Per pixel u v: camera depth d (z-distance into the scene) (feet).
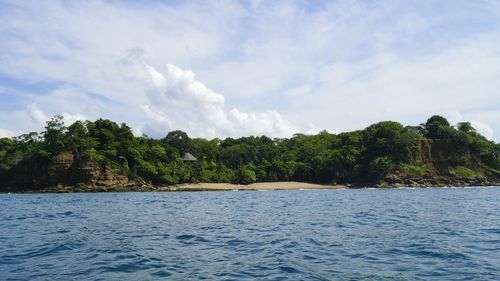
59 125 425.28
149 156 476.95
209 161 574.15
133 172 433.07
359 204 170.40
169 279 41.65
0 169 412.57
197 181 480.23
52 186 400.06
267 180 520.83
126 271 45.27
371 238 69.77
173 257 53.52
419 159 519.19
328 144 597.93
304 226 88.84
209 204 183.42
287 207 156.15
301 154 579.07
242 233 78.23
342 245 62.59
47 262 49.88
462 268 46.11
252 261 50.83
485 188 433.07
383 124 550.77
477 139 550.77
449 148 537.24
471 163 531.91
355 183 496.23
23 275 43.29
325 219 104.22
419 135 546.67
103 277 42.52
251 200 219.82
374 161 488.02
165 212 134.21
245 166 531.50
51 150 413.39
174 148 539.29
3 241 66.80
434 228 83.20
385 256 53.42
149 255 54.70
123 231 81.56
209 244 64.80
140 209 149.48
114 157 429.79
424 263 48.96
